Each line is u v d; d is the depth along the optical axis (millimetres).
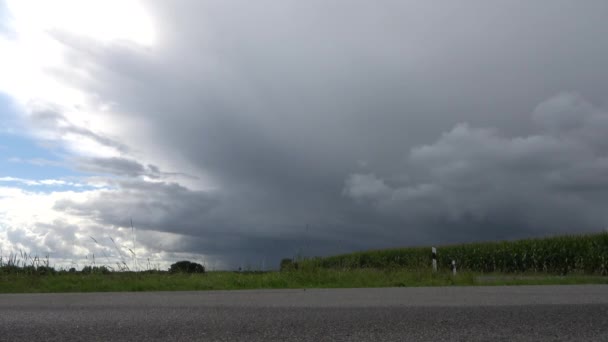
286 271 12914
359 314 4996
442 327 4359
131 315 5059
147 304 5953
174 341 3934
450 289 7883
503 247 24891
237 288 10305
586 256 21891
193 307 5633
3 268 11555
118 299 6578
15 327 4461
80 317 4949
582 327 4352
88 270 12094
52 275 11500
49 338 4047
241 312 5203
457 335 4082
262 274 12375
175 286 10227
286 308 5477
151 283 10344
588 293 6875
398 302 5906
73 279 10883
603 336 4055
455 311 5113
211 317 4902
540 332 4176
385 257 27875
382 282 11570
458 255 25984
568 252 22953
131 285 10148
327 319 4738
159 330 4316
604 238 23281
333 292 7496
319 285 11062
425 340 3926
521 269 23938
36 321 4738
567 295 6566
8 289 9867
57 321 4730
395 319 4711
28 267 11766
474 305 5527
